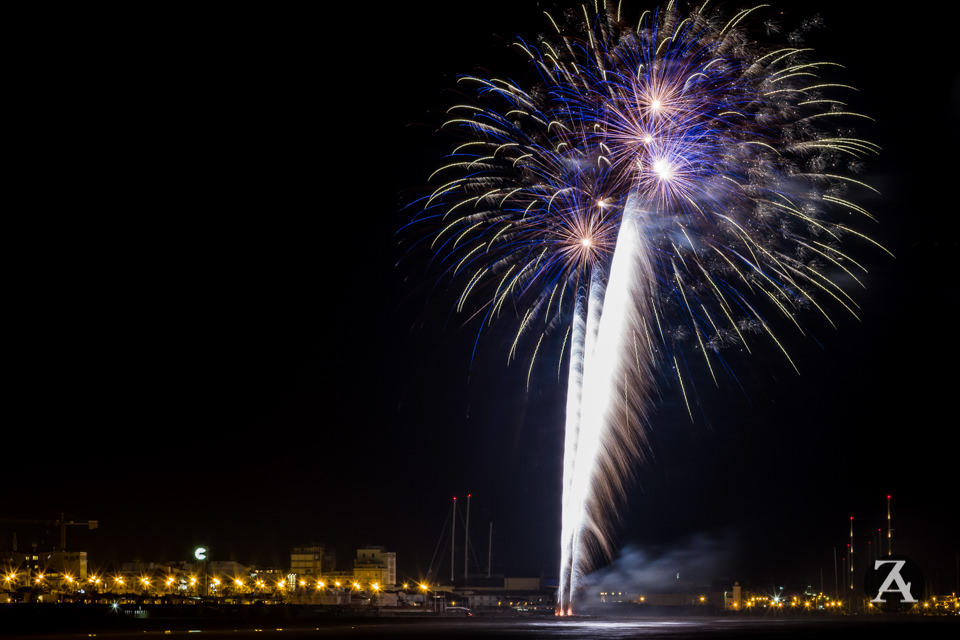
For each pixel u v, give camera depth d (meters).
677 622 124.75
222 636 74.25
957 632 101.06
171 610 111.00
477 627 95.50
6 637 71.44
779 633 92.88
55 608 102.44
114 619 98.94
